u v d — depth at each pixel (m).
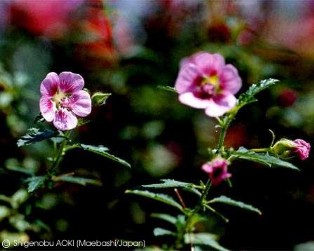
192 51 0.77
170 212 0.70
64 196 0.68
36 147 0.69
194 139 0.75
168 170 0.73
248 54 0.76
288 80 0.76
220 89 0.51
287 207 0.73
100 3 0.75
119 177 0.71
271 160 0.50
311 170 0.74
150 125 0.73
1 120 0.69
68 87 0.53
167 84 0.75
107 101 0.73
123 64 0.75
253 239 0.72
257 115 0.74
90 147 0.53
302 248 0.71
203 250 0.59
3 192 0.62
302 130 0.75
